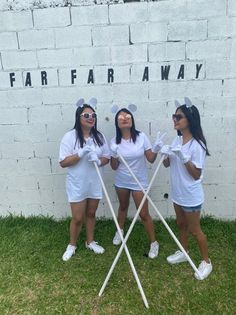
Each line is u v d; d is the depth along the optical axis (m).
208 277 3.82
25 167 4.76
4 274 3.93
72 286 3.75
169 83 4.29
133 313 3.39
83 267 4.03
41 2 4.07
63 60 4.27
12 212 4.96
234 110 4.37
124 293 3.64
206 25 4.07
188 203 3.62
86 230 4.32
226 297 3.55
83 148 3.78
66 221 4.89
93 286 3.74
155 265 4.05
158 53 4.19
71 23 4.13
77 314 3.40
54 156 4.69
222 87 4.29
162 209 4.85
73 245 4.24
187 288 3.68
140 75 4.28
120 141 3.99
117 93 4.36
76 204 4.02
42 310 3.45
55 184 4.83
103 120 4.47
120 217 4.37
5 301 3.56
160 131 4.48
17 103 4.46
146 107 4.40
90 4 4.06
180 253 4.07
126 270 3.96
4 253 4.25
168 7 4.03
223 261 4.07
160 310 3.42
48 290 3.70
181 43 4.14
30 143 4.64
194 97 4.34
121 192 4.18
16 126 4.56
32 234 4.62
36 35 4.19
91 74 4.30
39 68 4.31
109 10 4.07
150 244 4.24
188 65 4.22
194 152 3.50
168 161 3.81
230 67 4.21
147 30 4.12
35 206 4.95
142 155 4.00
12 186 4.86
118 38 4.16
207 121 4.43
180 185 3.62
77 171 3.90
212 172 4.64
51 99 4.43
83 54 4.23
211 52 4.16
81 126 3.89
